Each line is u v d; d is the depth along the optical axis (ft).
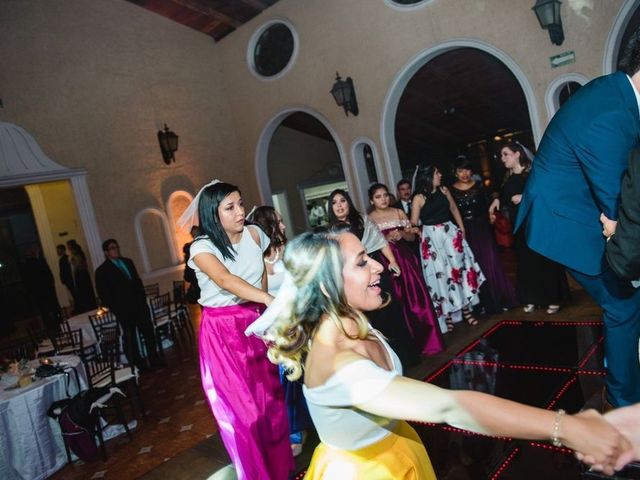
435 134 41.09
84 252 29.89
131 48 29.66
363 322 4.08
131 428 13.97
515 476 7.58
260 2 29.09
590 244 7.39
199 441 12.24
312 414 4.02
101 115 28.09
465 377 11.52
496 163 47.47
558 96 20.49
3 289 39.47
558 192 7.43
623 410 2.89
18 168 24.89
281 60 30.60
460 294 15.19
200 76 32.58
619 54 19.30
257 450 7.65
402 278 13.53
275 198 42.86
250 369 7.91
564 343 12.14
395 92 25.04
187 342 22.54
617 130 6.56
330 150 46.37
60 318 30.30
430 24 23.04
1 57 24.97
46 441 12.48
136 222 28.78
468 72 29.09
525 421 2.85
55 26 26.84
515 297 15.88
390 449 4.01
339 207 12.26
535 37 20.21
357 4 25.44
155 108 30.35
